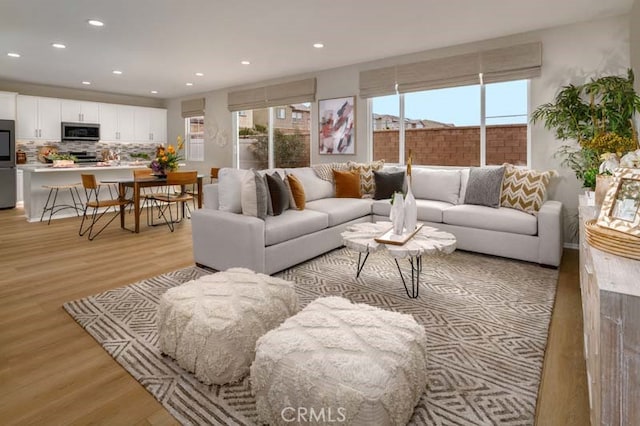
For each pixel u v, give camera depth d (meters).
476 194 4.12
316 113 6.29
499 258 3.83
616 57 3.87
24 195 6.02
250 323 1.81
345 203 4.38
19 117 7.25
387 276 3.28
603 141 3.05
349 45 4.81
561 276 3.28
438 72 4.95
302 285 3.07
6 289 2.97
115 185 6.72
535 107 4.35
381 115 5.68
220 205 3.50
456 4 3.56
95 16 3.84
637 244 1.25
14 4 3.54
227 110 7.79
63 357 2.00
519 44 4.35
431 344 2.12
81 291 2.94
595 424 1.21
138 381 1.79
